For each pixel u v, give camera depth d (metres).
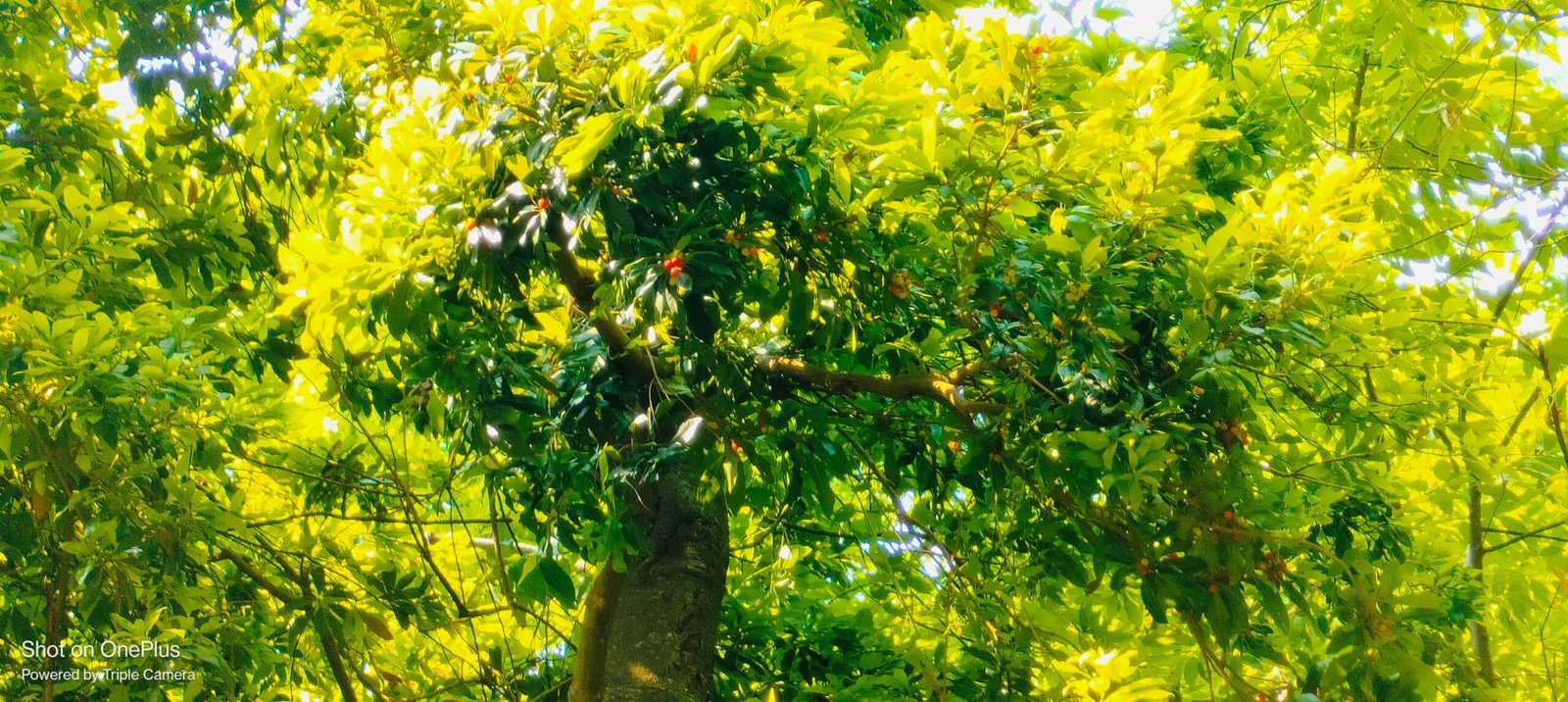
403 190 3.72
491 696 5.28
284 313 3.59
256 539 4.97
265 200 5.53
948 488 4.85
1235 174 5.24
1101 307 3.79
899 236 4.08
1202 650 4.01
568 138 3.52
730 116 3.82
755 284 4.03
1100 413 3.93
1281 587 4.09
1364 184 3.76
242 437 4.50
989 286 3.88
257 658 4.74
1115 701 3.49
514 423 3.82
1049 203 4.68
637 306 3.84
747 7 3.78
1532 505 5.06
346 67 4.58
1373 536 4.75
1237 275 3.76
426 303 3.67
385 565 5.37
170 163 5.01
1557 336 4.24
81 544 4.12
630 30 3.90
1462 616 4.62
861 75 4.79
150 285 5.25
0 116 4.92
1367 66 5.41
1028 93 3.79
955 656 5.39
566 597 3.91
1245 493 3.88
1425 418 4.22
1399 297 4.20
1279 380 4.36
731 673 5.04
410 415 4.23
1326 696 3.72
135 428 4.20
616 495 4.12
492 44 4.12
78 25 5.35
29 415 4.05
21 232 4.23
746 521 5.70
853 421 4.77
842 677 4.91
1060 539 4.40
